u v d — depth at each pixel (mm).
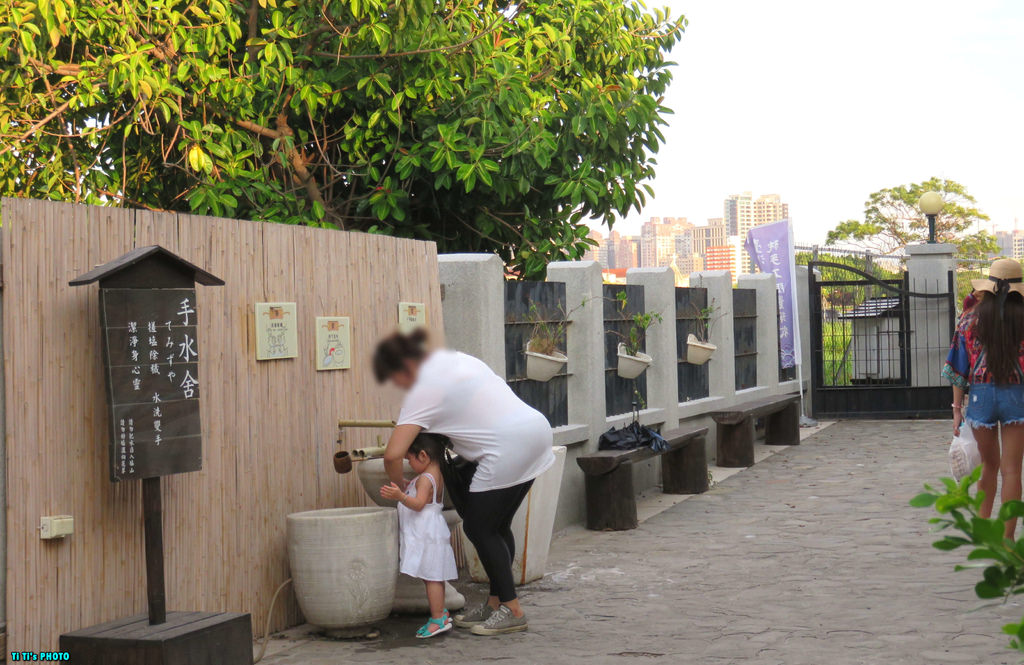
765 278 15977
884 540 8211
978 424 7414
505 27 12359
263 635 6027
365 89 11305
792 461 13062
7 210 4625
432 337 5922
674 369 12055
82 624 4895
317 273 6562
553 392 9562
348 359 6805
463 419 5867
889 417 17375
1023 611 6070
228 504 5793
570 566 7766
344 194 13000
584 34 13109
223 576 5746
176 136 10773
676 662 5297
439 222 12977
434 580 5969
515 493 5969
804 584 6914
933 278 17703
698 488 10961
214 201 10570
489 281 8141
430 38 10938
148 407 4887
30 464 4660
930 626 5816
